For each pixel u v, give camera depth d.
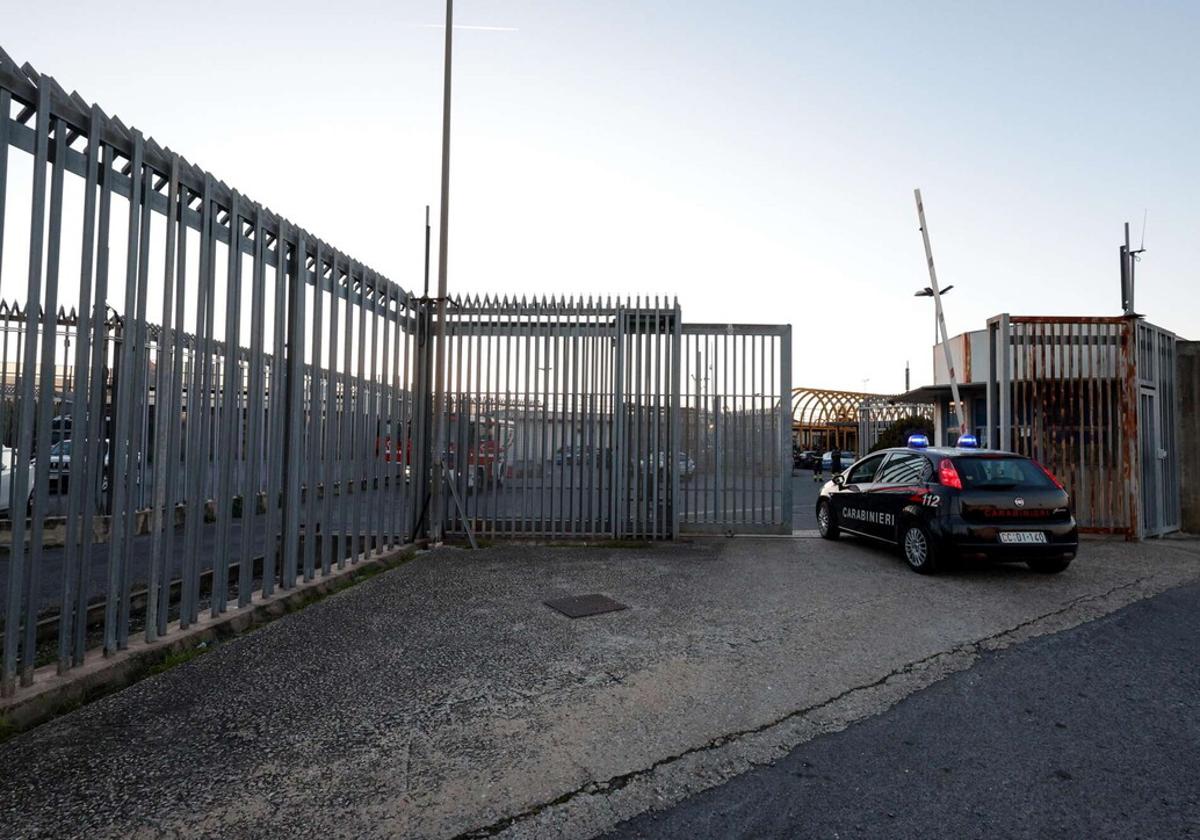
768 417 9.50
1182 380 11.25
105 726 3.29
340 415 6.65
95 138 3.70
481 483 9.04
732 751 3.17
